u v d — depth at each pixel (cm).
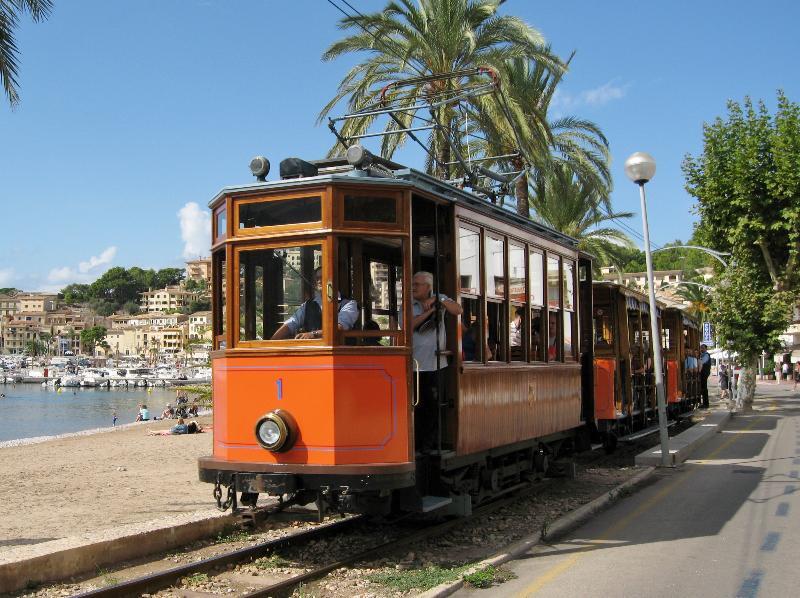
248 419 809
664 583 717
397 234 808
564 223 3222
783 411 3067
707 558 805
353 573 756
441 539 903
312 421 779
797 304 3206
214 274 877
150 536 839
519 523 991
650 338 2141
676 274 12588
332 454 769
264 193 820
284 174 870
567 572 757
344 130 2175
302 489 773
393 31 2120
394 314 866
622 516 1040
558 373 1240
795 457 1609
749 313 3012
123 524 986
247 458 806
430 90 2083
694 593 686
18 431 5816
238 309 827
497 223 1025
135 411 8281
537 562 802
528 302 1124
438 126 1259
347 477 757
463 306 934
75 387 14900
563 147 2783
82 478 1464
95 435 2908
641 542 886
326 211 791
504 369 1028
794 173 2811
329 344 779
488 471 1046
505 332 1043
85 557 768
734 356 3712
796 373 6731
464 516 978
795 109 2892
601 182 2842
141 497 1213
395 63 2147
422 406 904
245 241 823
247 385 812
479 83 2086
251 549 811
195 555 838
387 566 783
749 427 2381
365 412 780
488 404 978
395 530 941
